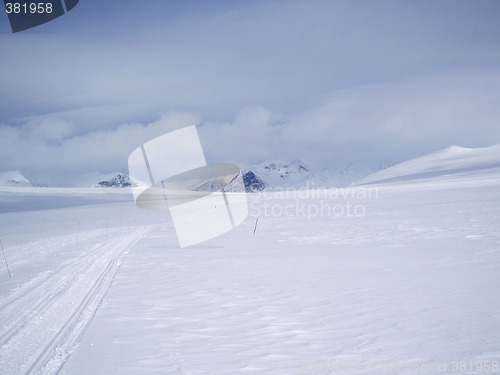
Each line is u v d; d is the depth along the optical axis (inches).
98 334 245.1
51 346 228.7
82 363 201.2
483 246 577.6
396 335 232.8
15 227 1584.6
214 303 316.2
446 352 206.4
